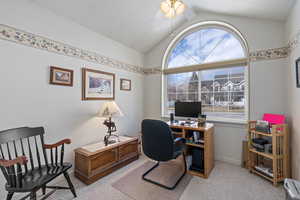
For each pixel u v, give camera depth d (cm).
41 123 179
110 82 273
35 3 174
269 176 190
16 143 161
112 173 215
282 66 210
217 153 263
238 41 257
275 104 215
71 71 211
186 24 294
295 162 177
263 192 170
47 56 185
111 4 206
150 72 352
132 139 257
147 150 193
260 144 199
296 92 172
